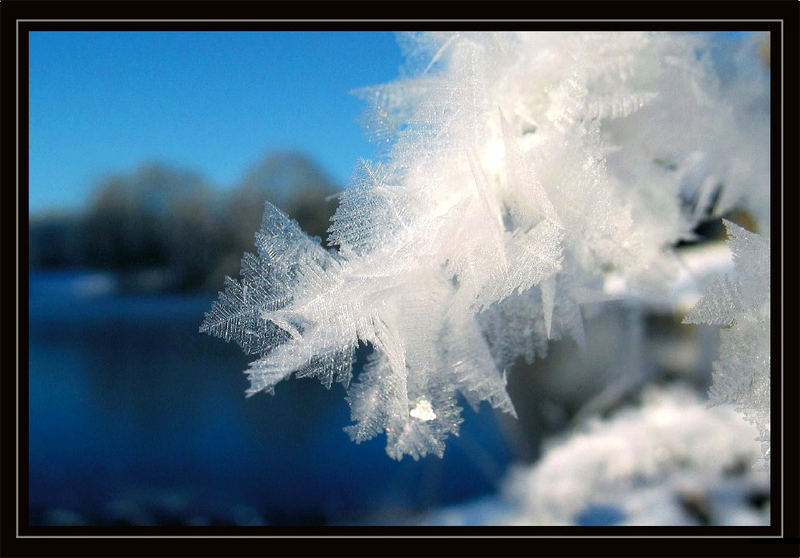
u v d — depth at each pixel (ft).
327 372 0.67
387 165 0.68
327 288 0.66
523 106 0.71
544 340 0.72
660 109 0.76
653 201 0.75
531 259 0.66
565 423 1.26
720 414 1.18
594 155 0.70
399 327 0.67
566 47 0.72
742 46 0.78
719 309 0.70
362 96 0.69
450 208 0.67
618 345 1.19
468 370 0.68
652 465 1.11
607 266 0.72
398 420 0.67
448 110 0.68
